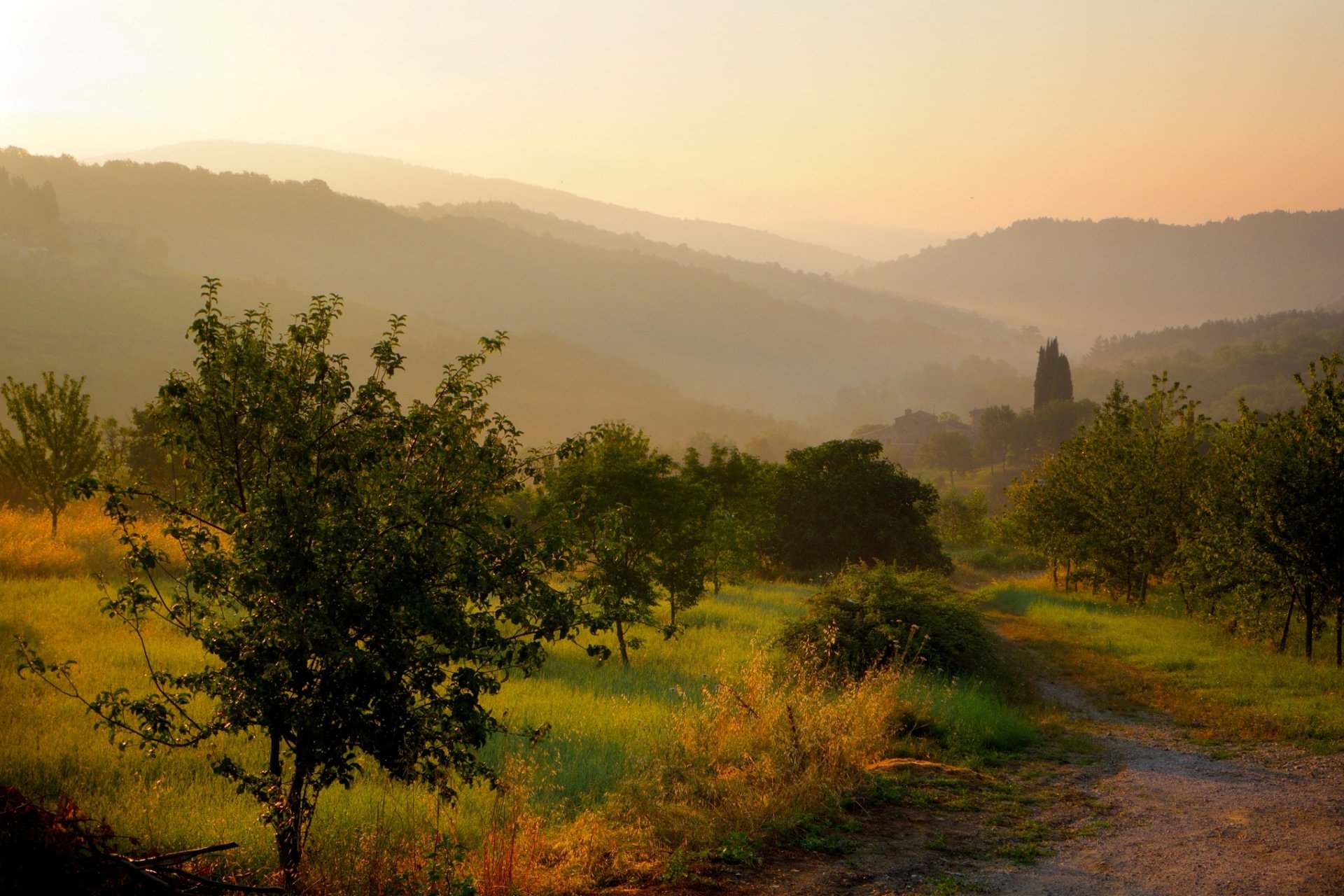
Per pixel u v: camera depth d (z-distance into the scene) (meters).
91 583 19.97
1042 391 183.38
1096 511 35.03
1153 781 10.41
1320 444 19.25
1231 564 21.08
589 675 16.88
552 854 7.04
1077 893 6.51
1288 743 12.33
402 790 9.29
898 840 7.71
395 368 6.43
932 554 51.44
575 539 6.58
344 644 5.55
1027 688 18.22
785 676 15.30
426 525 5.98
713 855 7.11
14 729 10.46
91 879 4.96
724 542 28.67
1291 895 6.45
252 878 6.43
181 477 6.38
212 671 6.08
